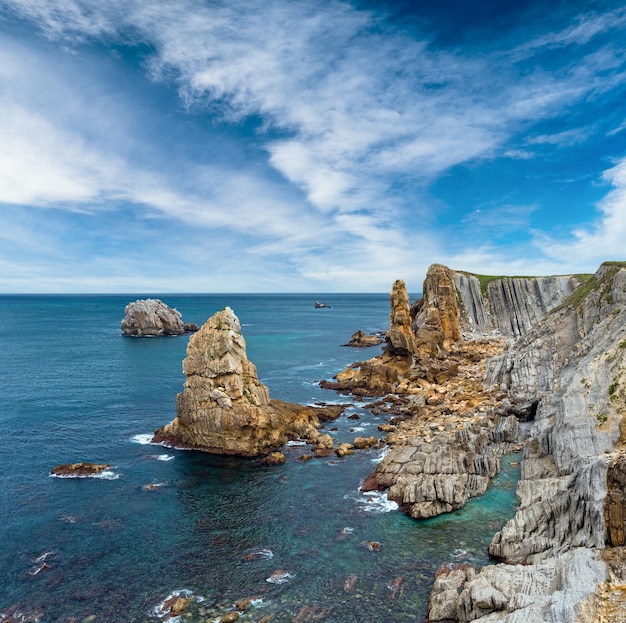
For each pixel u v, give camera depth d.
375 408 84.38
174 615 33.00
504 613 27.44
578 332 73.81
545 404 61.81
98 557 39.91
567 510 35.75
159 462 60.59
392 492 49.09
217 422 63.62
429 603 32.66
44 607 33.91
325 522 44.94
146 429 73.81
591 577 26.16
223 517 46.41
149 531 43.97
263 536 42.84
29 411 83.00
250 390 66.38
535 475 48.44
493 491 48.75
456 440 57.38
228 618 32.03
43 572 37.88
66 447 65.75
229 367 63.94
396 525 43.88
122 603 34.31
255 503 49.16
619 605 23.75
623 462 32.12
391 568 37.47
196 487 53.19
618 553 28.25
